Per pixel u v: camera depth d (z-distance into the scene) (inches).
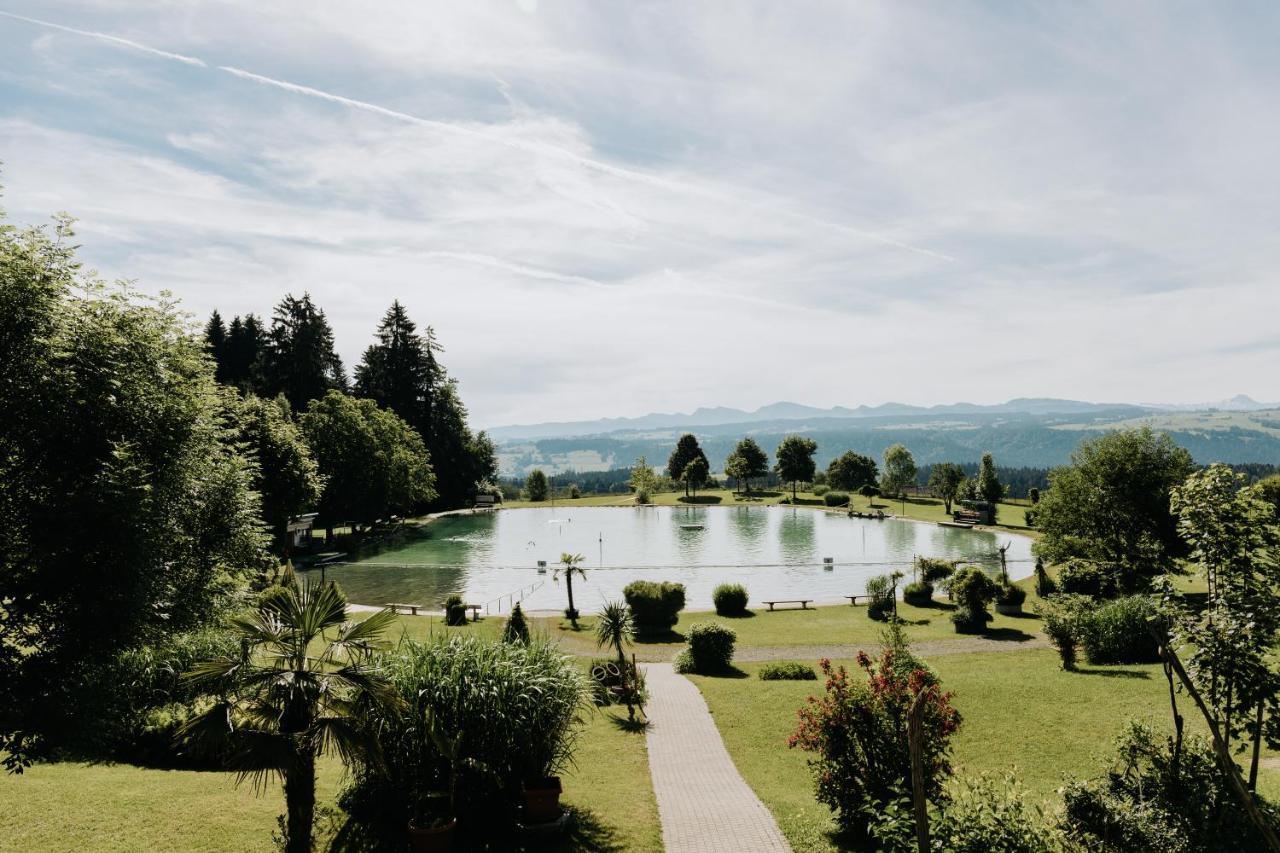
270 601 361.7
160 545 535.5
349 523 2664.9
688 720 723.4
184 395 606.9
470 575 1834.4
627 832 448.1
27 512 454.6
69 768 508.4
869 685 473.1
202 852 382.3
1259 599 315.3
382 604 1473.9
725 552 2273.6
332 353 3225.9
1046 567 1861.5
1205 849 325.7
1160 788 358.6
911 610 1417.3
